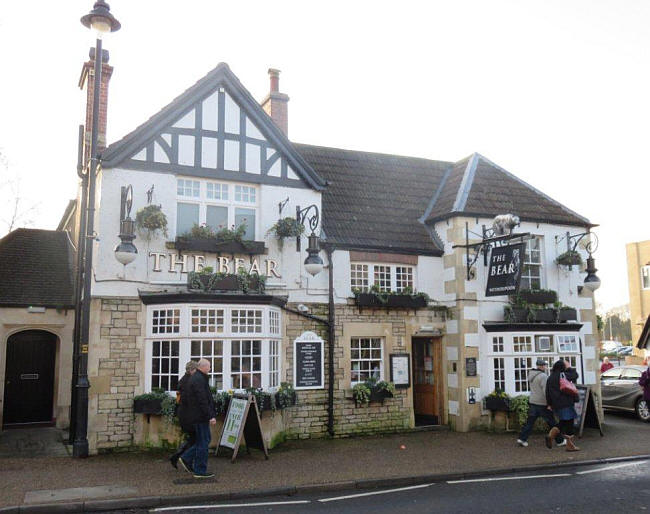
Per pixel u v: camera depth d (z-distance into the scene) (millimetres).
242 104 12594
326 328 12766
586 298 14969
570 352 14133
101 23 10188
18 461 9633
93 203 10312
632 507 6992
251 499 7664
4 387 13141
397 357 13359
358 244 13273
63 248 15867
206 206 12141
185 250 11578
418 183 16172
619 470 9250
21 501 7141
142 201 11422
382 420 13031
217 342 10953
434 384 14055
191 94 12078
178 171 11812
